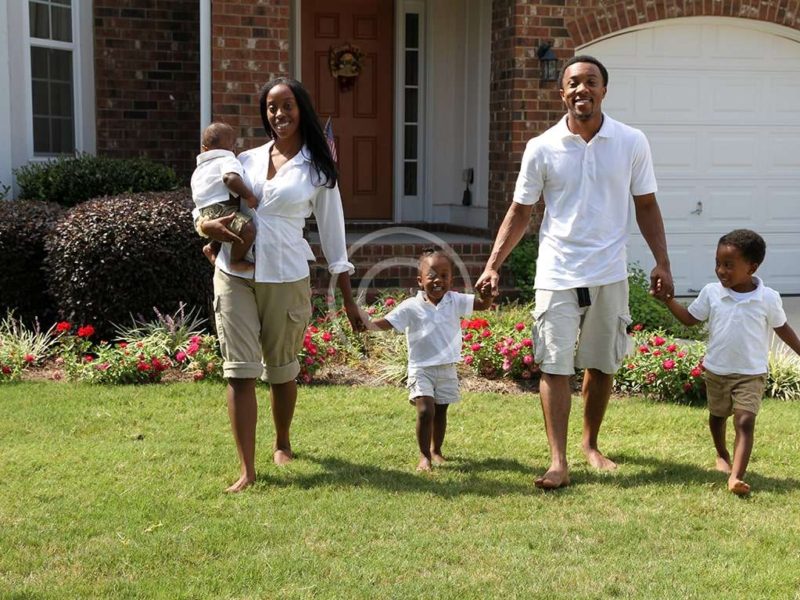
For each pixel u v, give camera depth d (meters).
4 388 6.98
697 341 8.27
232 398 4.94
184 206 8.26
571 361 5.06
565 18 10.26
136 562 3.97
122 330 8.04
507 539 4.26
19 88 10.40
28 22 10.44
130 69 11.25
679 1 10.56
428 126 12.22
